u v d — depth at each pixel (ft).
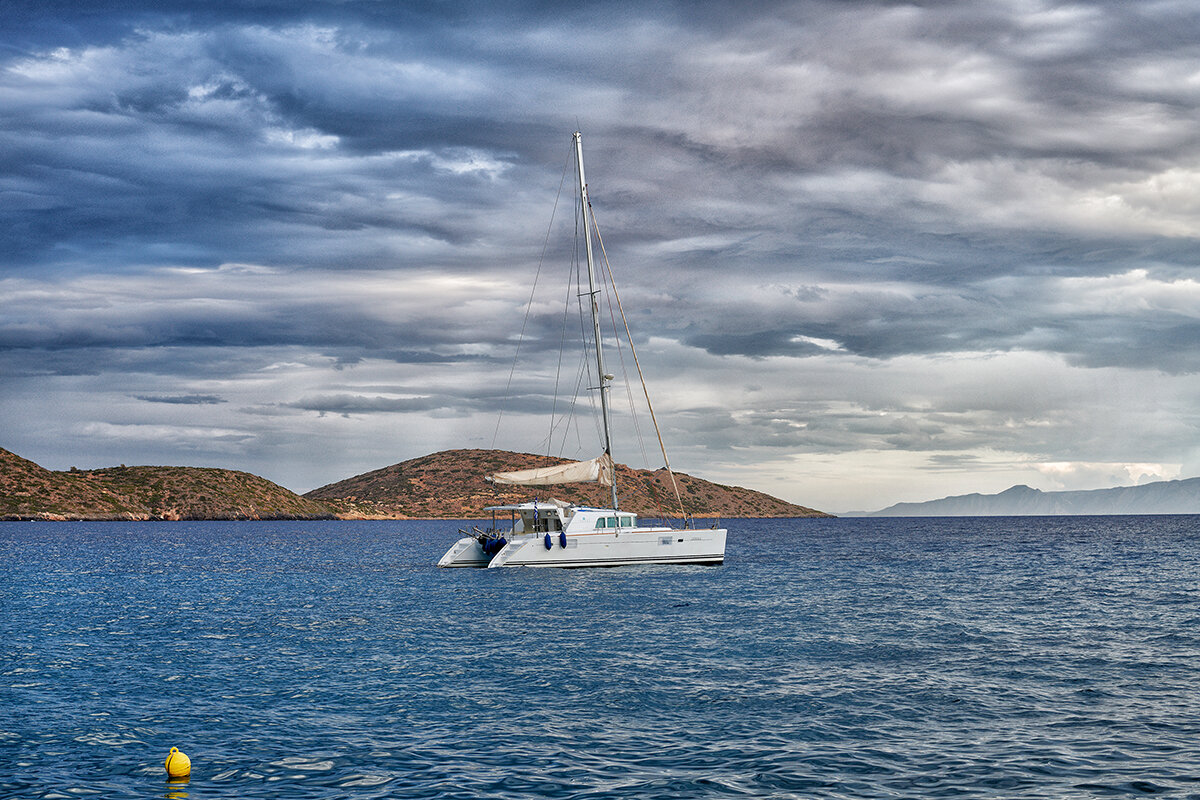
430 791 37.45
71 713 51.37
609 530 145.38
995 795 36.40
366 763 41.37
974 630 83.10
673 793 36.91
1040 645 74.13
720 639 77.77
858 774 39.32
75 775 40.06
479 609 101.50
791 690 56.49
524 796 36.78
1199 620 89.76
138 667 66.08
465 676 61.67
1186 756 41.65
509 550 144.66
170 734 46.73
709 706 52.29
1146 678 59.93
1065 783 37.81
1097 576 148.36
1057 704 52.44
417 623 90.12
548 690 56.85
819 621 89.51
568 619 91.61
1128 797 36.09
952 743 44.16
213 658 69.87
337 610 102.78
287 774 39.96
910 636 79.30
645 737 45.65
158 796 37.29
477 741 44.98
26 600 115.14
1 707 52.95
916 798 36.14
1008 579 142.82
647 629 84.02
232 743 44.93
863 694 55.26
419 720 49.34
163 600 115.96
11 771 40.57
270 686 58.80
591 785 38.06
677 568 149.79
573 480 146.82
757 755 42.22
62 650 74.28
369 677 61.67
